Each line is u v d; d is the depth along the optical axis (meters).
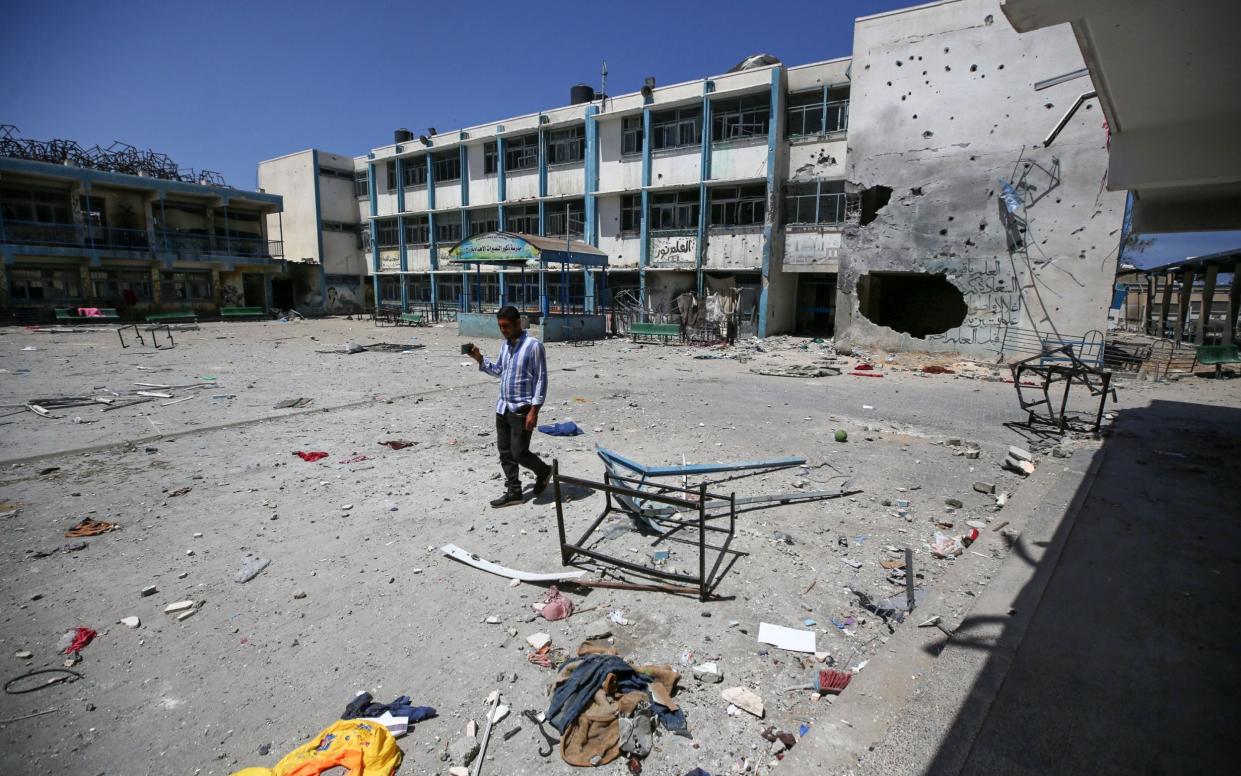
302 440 7.98
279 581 4.18
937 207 18.00
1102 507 5.23
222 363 15.72
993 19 16.83
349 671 3.21
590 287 29.31
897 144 18.45
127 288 31.52
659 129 26.56
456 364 15.88
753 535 4.97
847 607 3.86
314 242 39.38
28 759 2.60
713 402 10.84
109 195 30.69
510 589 4.07
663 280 27.45
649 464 6.94
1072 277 16.25
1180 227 8.35
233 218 36.09
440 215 36.34
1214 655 3.10
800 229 24.19
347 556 4.57
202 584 4.13
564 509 5.52
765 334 24.25
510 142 32.03
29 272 28.00
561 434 8.24
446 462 7.01
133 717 2.87
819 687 3.03
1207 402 10.98
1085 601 3.65
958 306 23.20
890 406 10.60
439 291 37.09
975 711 2.71
